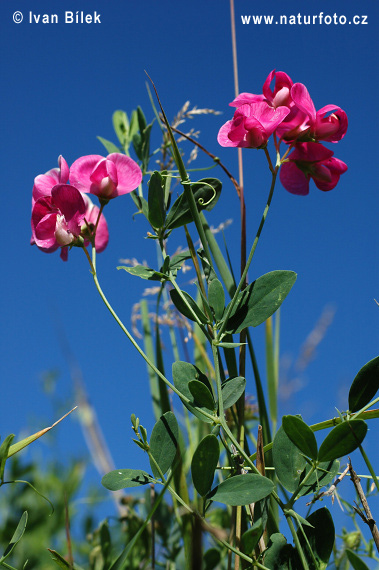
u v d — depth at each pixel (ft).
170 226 0.82
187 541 0.90
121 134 1.09
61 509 0.88
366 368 0.72
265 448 0.77
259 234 0.79
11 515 0.86
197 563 0.60
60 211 0.81
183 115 1.05
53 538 0.87
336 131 0.81
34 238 0.83
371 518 0.69
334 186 0.85
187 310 0.80
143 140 0.99
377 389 0.72
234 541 0.77
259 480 0.69
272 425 1.10
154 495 0.93
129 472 0.74
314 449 0.68
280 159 0.81
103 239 0.87
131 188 0.83
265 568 0.68
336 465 0.72
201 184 0.83
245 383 0.76
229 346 0.77
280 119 0.79
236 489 0.69
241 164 0.97
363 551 0.86
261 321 0.77
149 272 0.82
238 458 0.77
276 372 1.14
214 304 0.80
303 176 0.86
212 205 0.83
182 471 0.95
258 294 0.78
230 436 0.73
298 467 0.72
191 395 0.77
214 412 0.75
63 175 0.82
